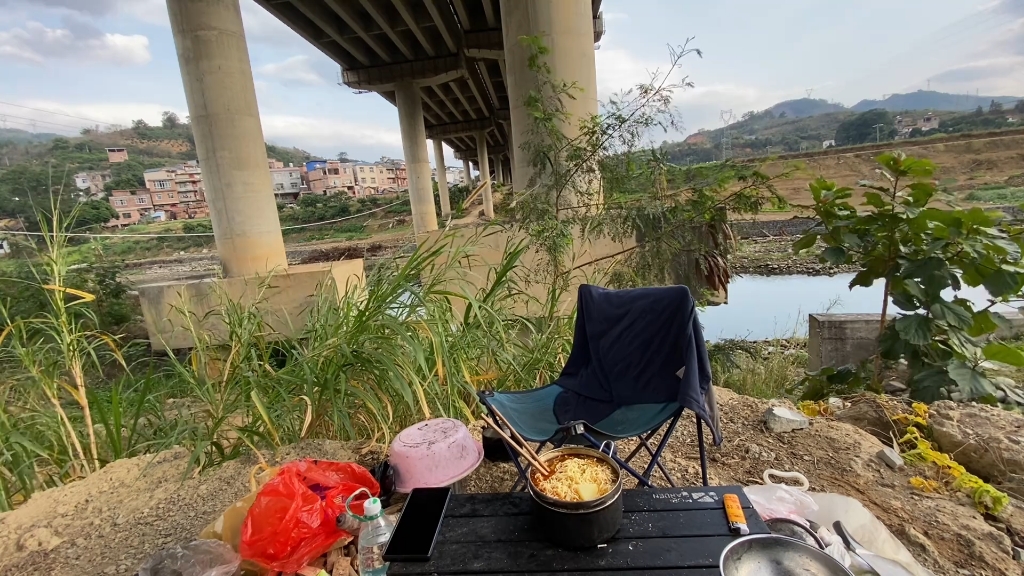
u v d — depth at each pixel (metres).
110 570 1.54
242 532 1.23
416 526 1.17
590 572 0.97
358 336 2.26
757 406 2.62
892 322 3.12
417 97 20.00
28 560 1.64
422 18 15.60
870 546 1.43
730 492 1.21
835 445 2.18
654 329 1.84
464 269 3.00
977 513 1.74
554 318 2.95
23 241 2.57
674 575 0.95
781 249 13.38
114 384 2.89
